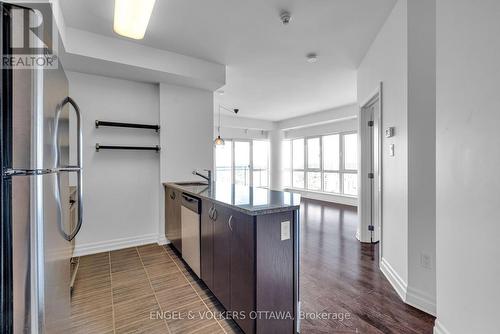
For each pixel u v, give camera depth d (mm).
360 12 2264
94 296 2119
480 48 1237
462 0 1354
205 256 2152
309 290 2201
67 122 1508
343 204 6645
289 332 1596
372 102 3160
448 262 1484
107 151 3213
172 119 3496
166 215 3402
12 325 902
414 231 1965
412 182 1971
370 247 3311
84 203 3066
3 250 883
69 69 2930
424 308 1883
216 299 2080
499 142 1132
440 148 1565
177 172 3543
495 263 1149
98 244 3146
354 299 2059
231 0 2072
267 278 1504
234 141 8047
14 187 899
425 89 1917
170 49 2973
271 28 2514
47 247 1032
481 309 1229
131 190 3365
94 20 2377
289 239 1609
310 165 7887
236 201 1792
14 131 897
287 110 6504
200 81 3344
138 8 1705
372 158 3486
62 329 1314
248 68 3551
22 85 912
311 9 2205
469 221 1312
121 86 3287
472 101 1290
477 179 1256
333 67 3514
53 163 1133
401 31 2068
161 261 2869
